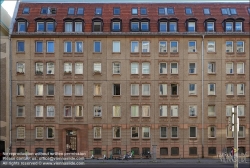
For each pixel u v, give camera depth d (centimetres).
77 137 5056
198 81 5091
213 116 5062
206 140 5050
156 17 5294
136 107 5075
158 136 5047
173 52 5084
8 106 5009
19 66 5069
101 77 5062
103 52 5072
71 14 5319
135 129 5072
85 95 5059
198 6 5494
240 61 5094
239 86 5103
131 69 5084
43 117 5034
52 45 5088
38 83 5056
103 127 5041
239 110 5084
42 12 5350
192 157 5025
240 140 5050
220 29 5156
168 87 5078
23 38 5059
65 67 5078
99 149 5038
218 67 5091
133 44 5106
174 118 5062
